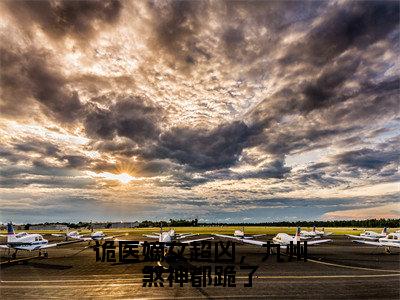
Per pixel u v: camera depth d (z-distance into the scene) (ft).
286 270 102.47
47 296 68.90
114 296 69.21
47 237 307.17
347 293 71.20
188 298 67.77
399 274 95.40
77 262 122.21
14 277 90.17
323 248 186.91
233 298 67.41
